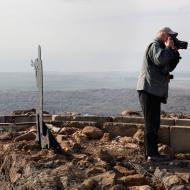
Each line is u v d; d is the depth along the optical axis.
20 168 8.48
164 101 8.63
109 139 10.09
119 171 8.16
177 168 8.38
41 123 9.20
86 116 11.11
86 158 8.57
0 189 8.80
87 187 7.45
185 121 10.38
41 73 9.11
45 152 8.87
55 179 7.71
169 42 8.18
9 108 128.25
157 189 7.66
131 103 165.00
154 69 8.42
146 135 8.66
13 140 10.12
